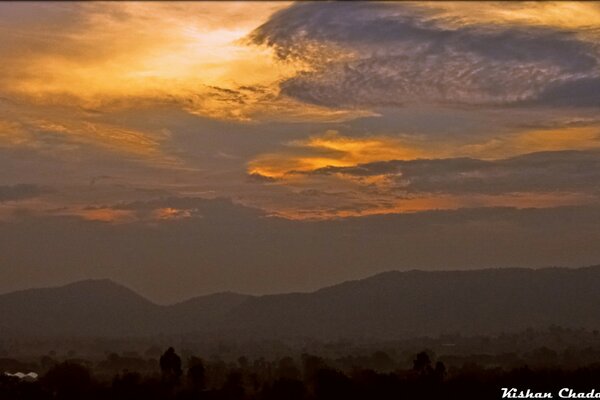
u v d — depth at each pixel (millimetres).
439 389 82375
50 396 85438
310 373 98938
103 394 85000
